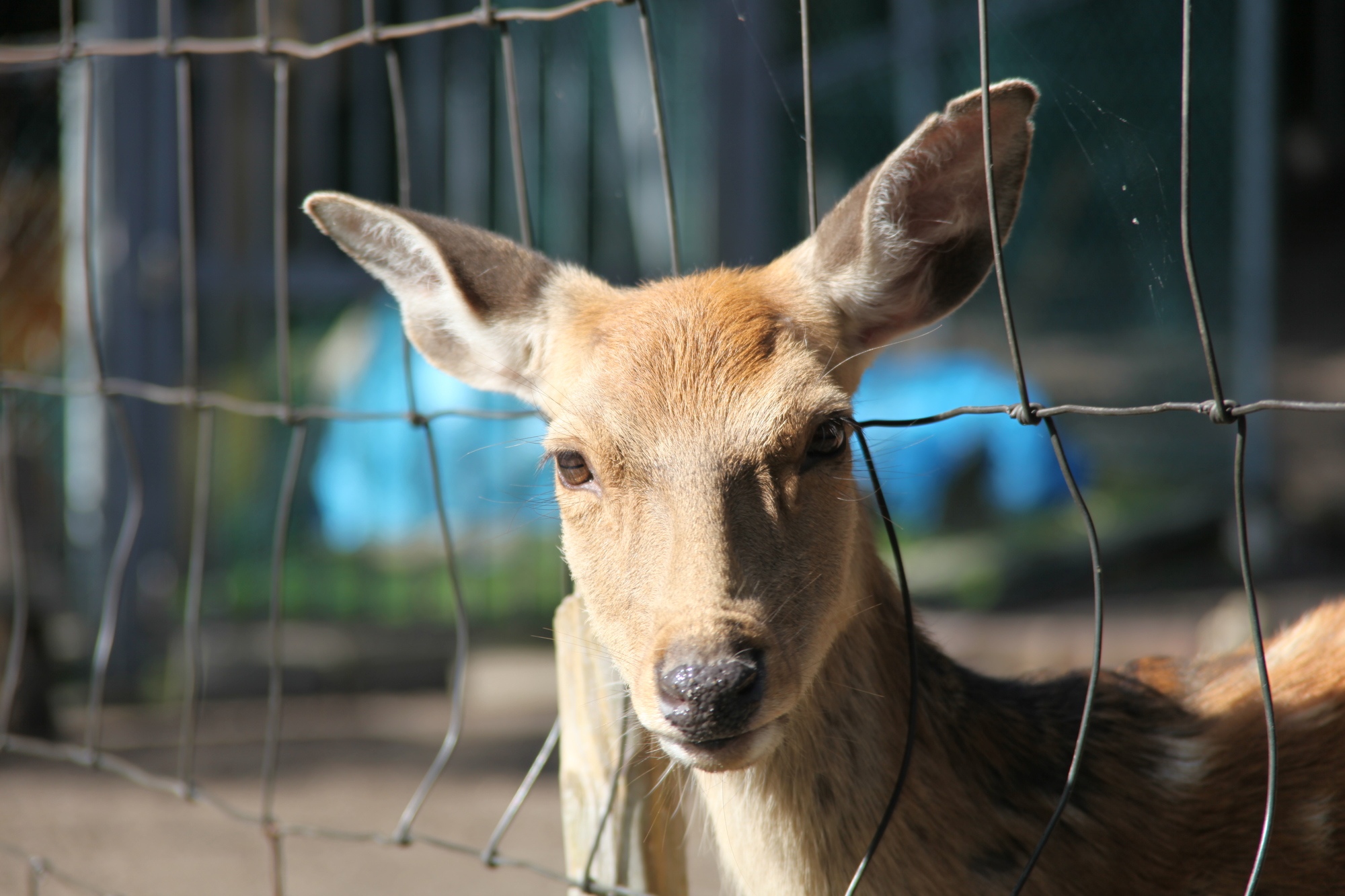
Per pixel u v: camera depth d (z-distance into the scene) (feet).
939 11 43.45
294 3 38.45
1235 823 11.75
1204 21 40.40
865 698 11.35
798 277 12.44
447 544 12.49
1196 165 41.14
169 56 14.23
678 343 11.43
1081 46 41.63
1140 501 42.50
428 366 40.86
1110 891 11.24
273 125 38.45
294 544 39.93
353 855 22.67
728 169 40.93
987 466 43.50
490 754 29.89
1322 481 43.60
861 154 44.78
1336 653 12.86
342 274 39.58
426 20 39.32
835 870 11.27
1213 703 13.08
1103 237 43.50
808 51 10.15
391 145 39.47
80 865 22.21
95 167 36.22
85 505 37.93
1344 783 11.82
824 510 11.10
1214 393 8.14
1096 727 12.11
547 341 13.10
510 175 39.96
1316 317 62.03
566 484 11.68
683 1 40.73
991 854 11.07
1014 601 38.86
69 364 36.99
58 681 35.14
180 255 36.91
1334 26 68.23
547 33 39.83
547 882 21.16
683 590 10.20
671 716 9.78
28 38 39.81
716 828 11.98
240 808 25.63
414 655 37.47
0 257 38.27
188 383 14.25
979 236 12.03
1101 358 43.86
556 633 12.23
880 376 44.75
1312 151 69.10
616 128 40.78
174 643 37.04
